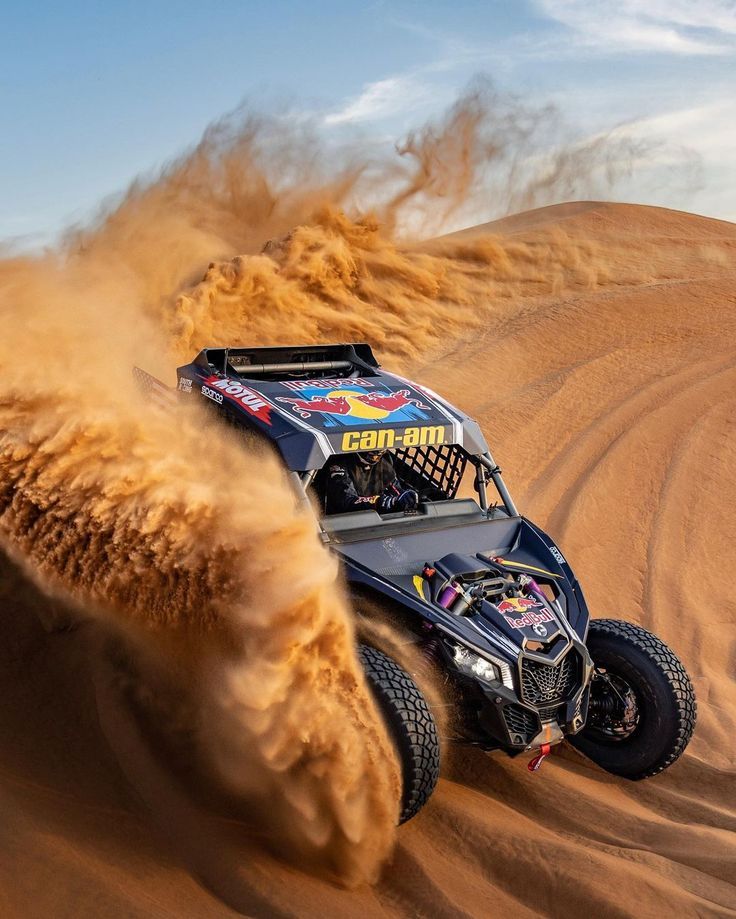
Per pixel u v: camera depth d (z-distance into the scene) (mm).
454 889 3609
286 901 3283
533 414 13125
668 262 25812
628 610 8008
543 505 10125
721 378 15047
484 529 5074
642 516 10055
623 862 3859
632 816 4391
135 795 3809
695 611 8094
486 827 4094
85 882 3014
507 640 4266
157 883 3188
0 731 4008
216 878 3389
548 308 20203
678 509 10273
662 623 7809
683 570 8930
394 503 5008
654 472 11203
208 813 3820
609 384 14727
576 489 10586
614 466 11273
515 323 19328
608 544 9305
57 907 2857
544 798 4543
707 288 21688
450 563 4598
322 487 5035
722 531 9891
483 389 14633
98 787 3791
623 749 4793
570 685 4410
